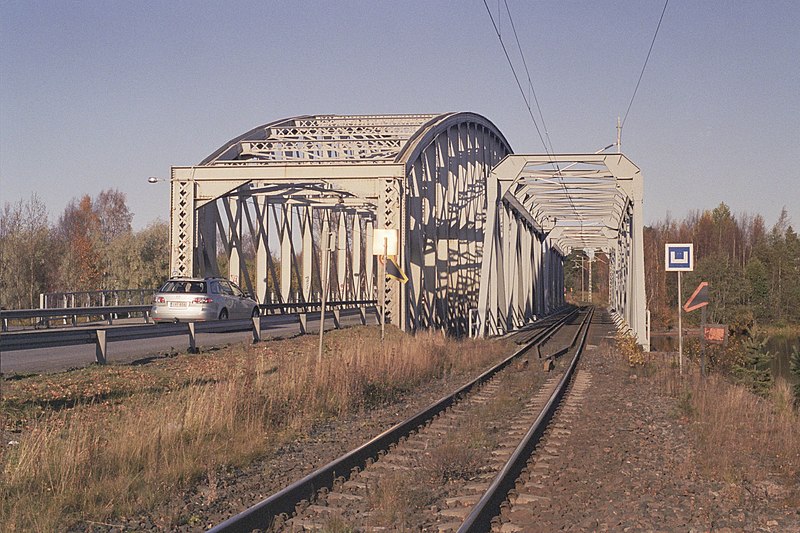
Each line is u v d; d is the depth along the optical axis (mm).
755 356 23875
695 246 101438
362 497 8320
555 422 13312
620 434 12219
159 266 63062
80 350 21672
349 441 11312
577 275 164875
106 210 93938
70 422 10477
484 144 48719
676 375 19562
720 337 23797
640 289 30891
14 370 16031
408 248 32781
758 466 9828
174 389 13961
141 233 64625
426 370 19875
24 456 8438
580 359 26141
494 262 34219
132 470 8867
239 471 9500
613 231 66062
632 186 31312
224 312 28172
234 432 11117
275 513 7543
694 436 11867
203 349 20688
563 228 65000
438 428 12797
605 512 7801
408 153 32719
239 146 35250
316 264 51125
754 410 14195
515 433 12305
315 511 7789
